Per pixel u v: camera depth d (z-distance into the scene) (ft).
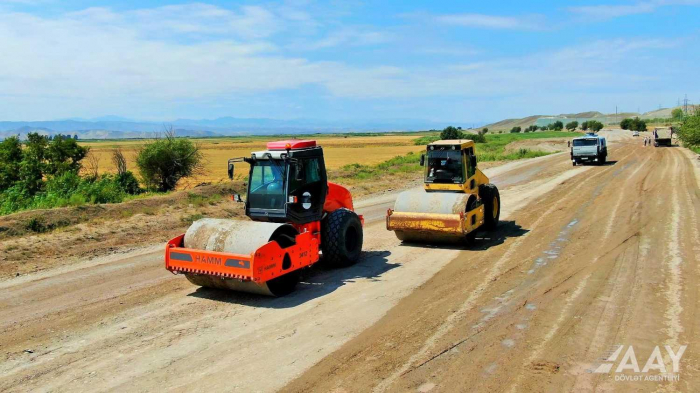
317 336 22.75
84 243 42.70
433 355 20.20
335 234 33.99
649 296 26.04
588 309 24.64
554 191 72.64
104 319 25.57
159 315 26.08
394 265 35.27
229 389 18.10
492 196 45.83
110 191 67.05
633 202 57.57
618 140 255.29
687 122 150.51
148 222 50.85
